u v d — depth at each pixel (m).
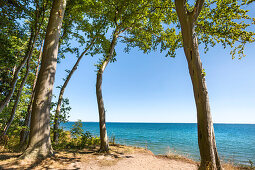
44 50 5.94
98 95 8.77
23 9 8.88
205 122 3.67
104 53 10.42
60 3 6.48
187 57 4.23
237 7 5.91
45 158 4.91
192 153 13.17
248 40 6.45
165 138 28.47
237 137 35.19
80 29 12.32
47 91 5.59
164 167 5.65
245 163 9.91
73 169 4.48
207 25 6.90
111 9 9.64
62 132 9.12
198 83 3.88
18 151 6.30
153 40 11.86
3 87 9.46
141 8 9.37
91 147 9.19
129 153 7.92
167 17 9.84
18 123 10.20
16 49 10.12
